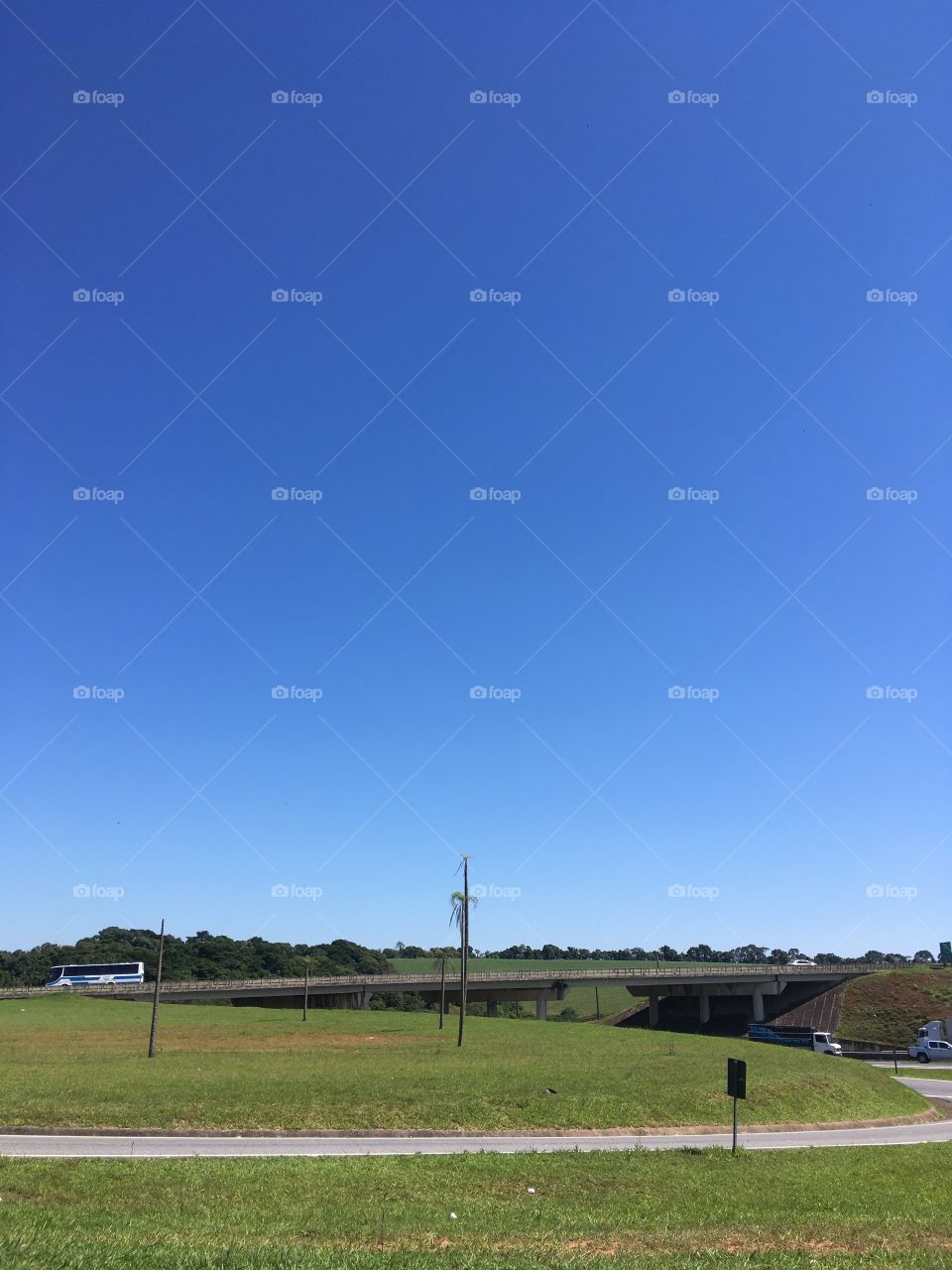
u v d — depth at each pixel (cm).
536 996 12344
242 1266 1277
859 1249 1667
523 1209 1961
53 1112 2942
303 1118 3095
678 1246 1648
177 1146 2638
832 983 13500
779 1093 4116
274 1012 9062
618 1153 2733
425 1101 3400
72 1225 1548
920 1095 5138
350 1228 1678
